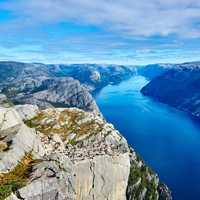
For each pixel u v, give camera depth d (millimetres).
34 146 114438
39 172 97062
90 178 133125
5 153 98250
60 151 139750
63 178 101500
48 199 94188
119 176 148500
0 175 91688
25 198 88125
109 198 144250
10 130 113625
